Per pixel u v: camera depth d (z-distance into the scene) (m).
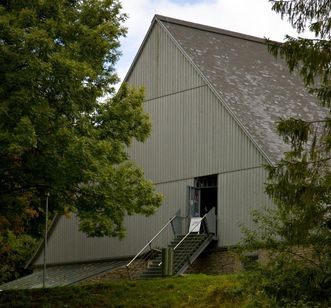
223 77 41.53
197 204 40.03
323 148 19.58
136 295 29.86
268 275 18.89
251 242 19.70
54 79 27.22
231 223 37.69
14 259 60.22
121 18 31.86
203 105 40.22
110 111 31.78
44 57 27.16
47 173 28.41
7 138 25.61
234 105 39.12
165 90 42.75
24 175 29.39
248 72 43.56
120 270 41.44
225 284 27.86
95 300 29.80
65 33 29.12
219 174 38.69
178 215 40.50
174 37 42.69
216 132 39.22
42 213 40.62
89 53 29.98
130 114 32.22
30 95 26.47
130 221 43.31
